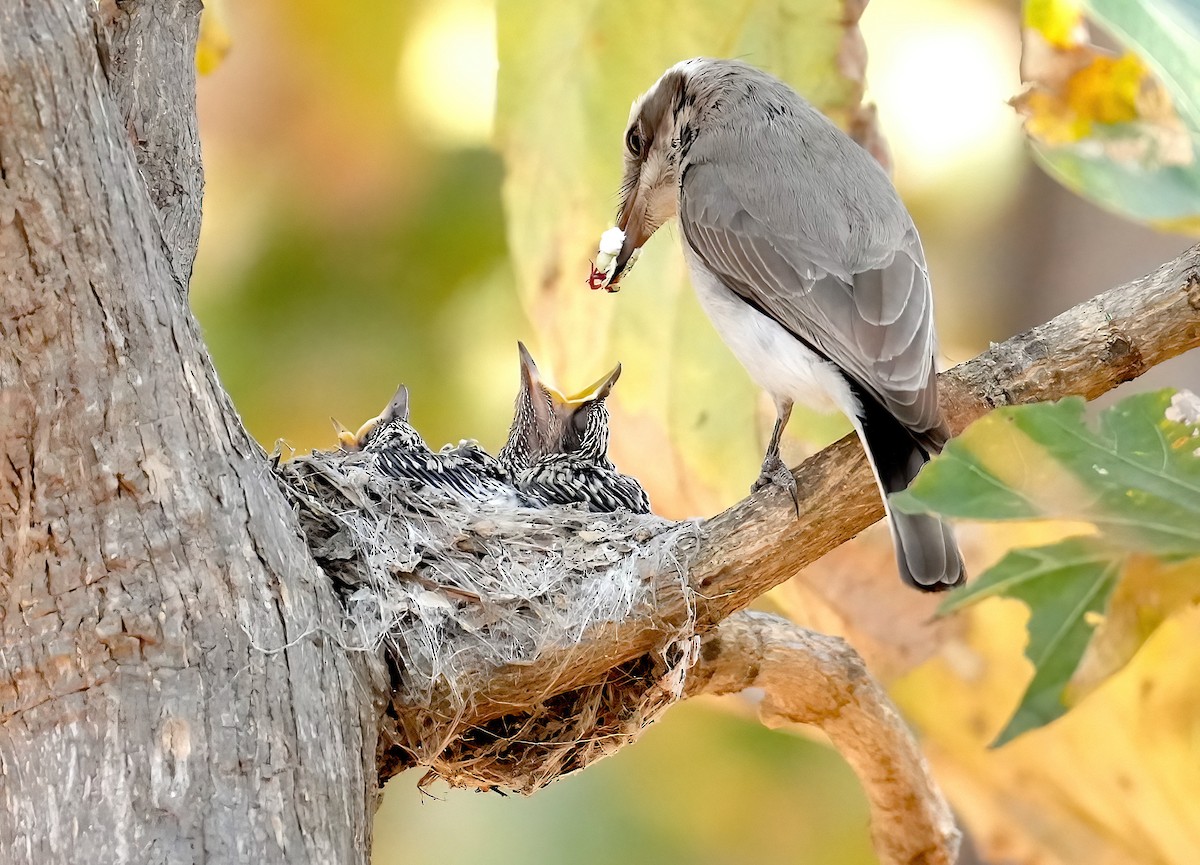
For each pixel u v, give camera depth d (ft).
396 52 40.70
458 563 23.43
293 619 18.49
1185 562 13.44
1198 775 29.66
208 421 18.11
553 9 30.58
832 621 31.42
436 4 40.75
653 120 30.66
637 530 25.22
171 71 22.59
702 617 22.71
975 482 13.89
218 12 29.86
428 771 24.21
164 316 17.66
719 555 22.59
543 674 21.97
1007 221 43.24
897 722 27.53
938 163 43.16
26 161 16.14
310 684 18.45
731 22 30.60
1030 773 31.22
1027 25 18.10
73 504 17.30
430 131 41.24
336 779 18.39
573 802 43.39
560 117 31.58
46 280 16.60
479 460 33.27
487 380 40.57
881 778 28.12
